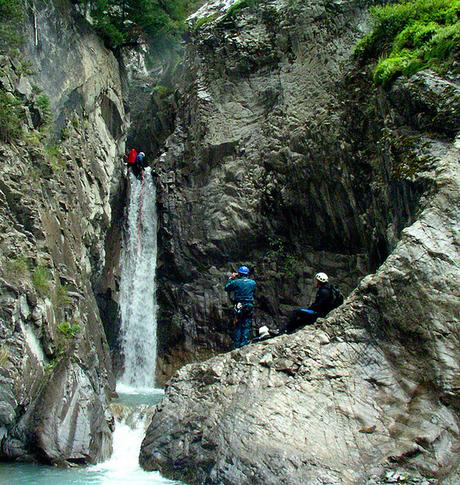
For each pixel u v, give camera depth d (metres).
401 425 8.46
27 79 12.23
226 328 18.44
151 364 19.20
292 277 17.81
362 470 7.93
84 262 13.57
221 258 18.97
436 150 11.24
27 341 9.86
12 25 12.09
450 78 11.98
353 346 9.48
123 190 18.98
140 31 18.55
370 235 15.16
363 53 16.30
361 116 15.83
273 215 18.19
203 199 19.31
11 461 9.46
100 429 10.09
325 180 16.78
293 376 9.37
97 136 15.70
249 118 19.34
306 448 8.28
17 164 11.03
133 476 9.03
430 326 9.02
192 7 23.97
